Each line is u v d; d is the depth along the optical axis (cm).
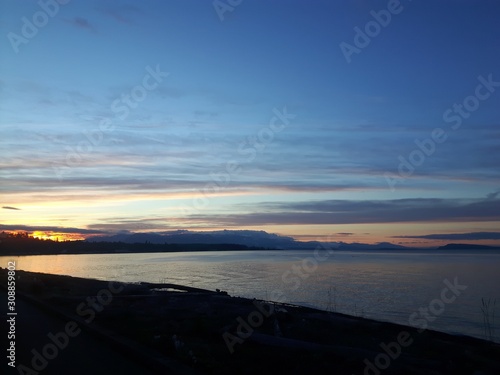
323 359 916
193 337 1184
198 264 8462
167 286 3241
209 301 2208
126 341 1019
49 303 1827
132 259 12431
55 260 11450
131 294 2484
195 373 753
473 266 7038
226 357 922
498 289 3388
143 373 810
